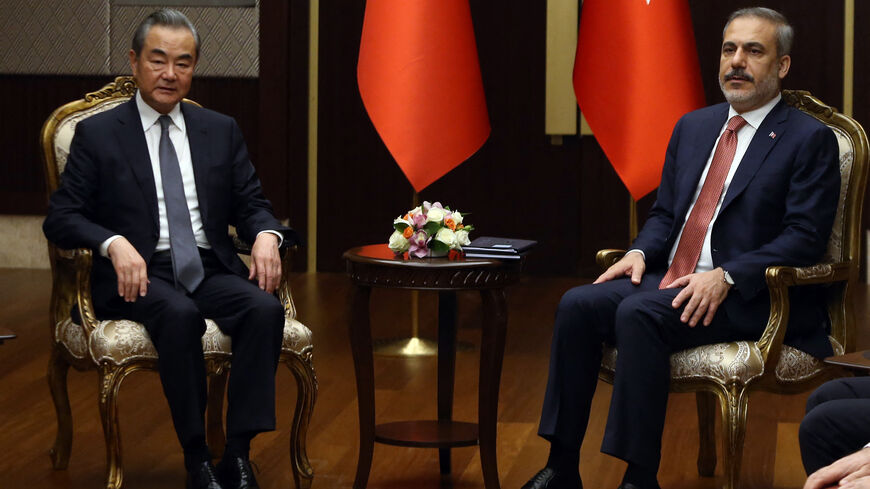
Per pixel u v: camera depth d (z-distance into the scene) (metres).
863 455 2.43
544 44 8.56
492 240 3.83
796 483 3.88
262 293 3.72
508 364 5.80
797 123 3.72
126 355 3.54
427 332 6.67
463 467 4.09
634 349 3.43
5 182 8.85
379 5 5.91
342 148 8.82
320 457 4.20
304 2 8.71
